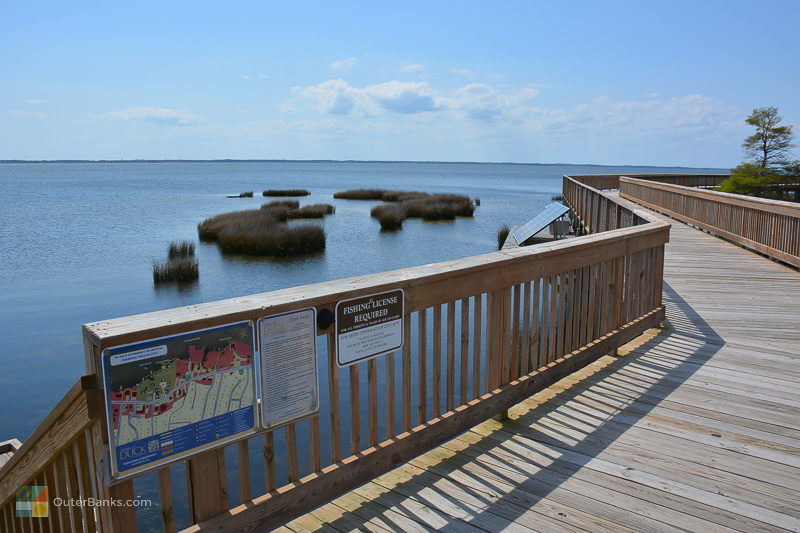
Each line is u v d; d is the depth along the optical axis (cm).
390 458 283
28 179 12475
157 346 191
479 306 334
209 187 9038
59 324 1398
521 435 348
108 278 1969
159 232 3234
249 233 2497
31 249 2586
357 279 276
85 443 209
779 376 452
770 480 297
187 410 202
